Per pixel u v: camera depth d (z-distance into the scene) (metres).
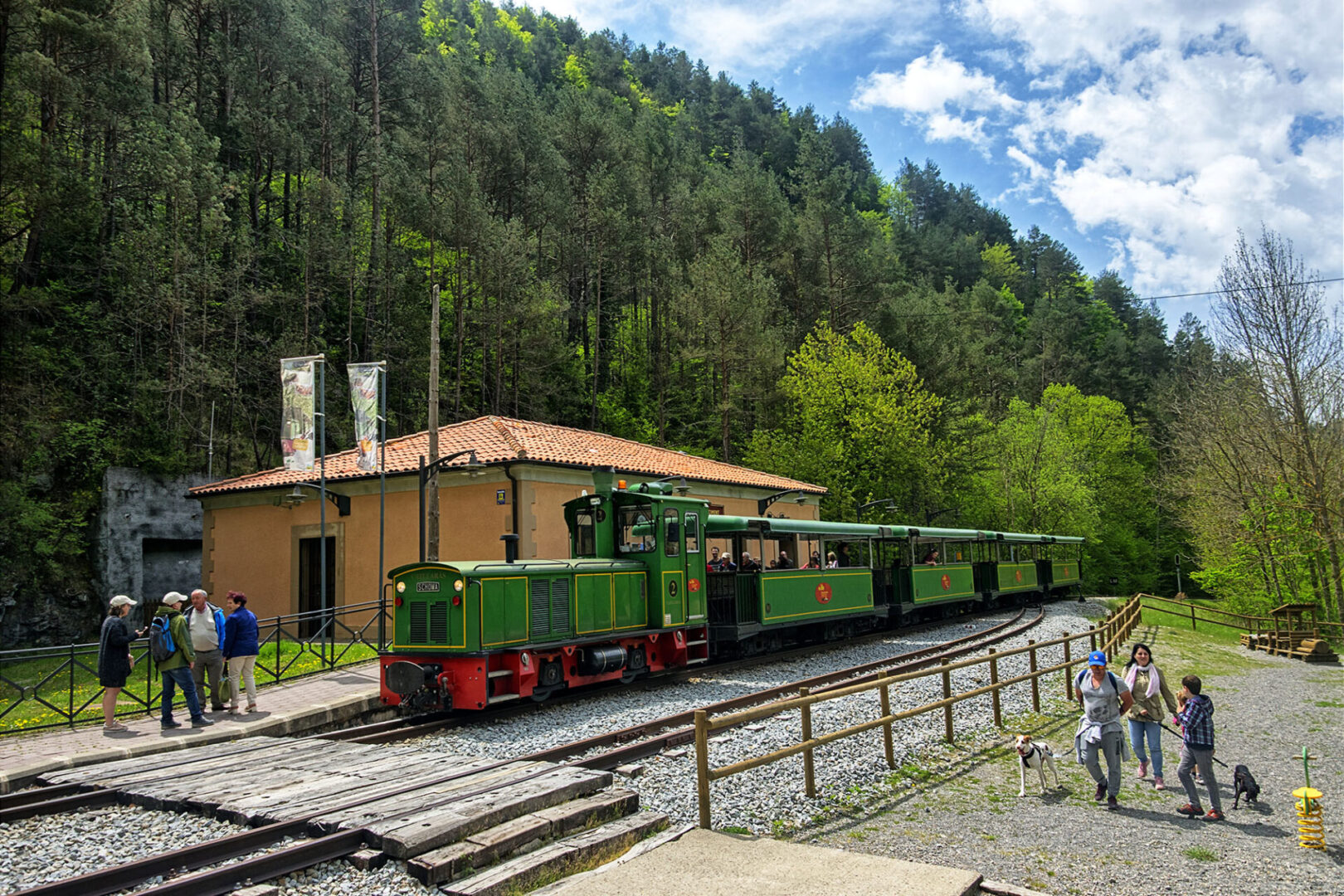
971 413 56.78
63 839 6.83
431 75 47.12
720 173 68.56
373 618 21.44
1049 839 7.70
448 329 43.09
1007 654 12.83
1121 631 22.06
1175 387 59.91
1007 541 33.28
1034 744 9.38
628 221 48.75
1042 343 80.50
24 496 25.69
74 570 26.62
